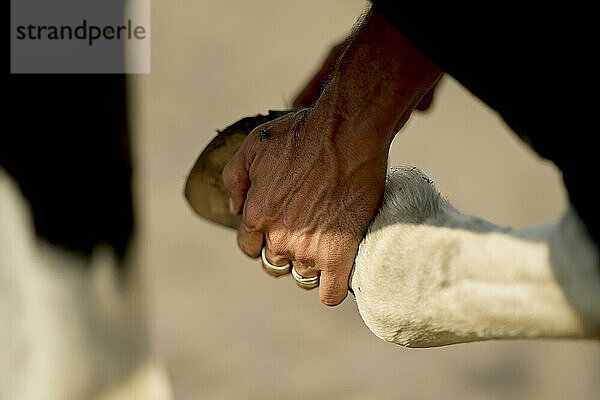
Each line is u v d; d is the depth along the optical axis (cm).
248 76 814
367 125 242
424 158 722
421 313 237
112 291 322
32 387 314
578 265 213
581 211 212
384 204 246
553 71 207
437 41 216
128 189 323
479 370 545
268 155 256
